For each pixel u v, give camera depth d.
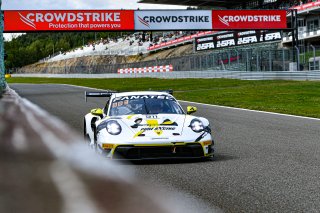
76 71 131.25
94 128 10.60
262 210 5.14
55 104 31.81
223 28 58.66
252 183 6.96
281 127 16.97
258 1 91.00
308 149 11.31
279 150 11.20
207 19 58.12
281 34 75.25
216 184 6.89
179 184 6.89
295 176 7.57
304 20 75.56
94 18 55.41
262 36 79.38
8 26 53.88
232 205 5.41
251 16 59.41
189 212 4.71
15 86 72.50
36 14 54.31
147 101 10.84
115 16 55.81
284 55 56.75
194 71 66.38
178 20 57.34
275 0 85.56
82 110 26.30
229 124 18.28
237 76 57.38
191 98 35.34
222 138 13.98
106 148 9.04
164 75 74.12
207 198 5.78
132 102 10.75
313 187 6.59
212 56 66.88
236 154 10.59
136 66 94.56
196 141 9.29
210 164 9.02
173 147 9.12
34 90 58.19
